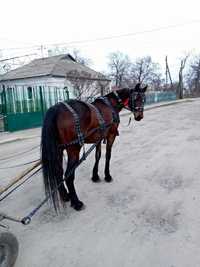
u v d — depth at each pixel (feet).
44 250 12.26
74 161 15.51
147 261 11.21
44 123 14.64
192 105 100.17
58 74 103.40
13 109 57.31
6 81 109.09
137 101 20.12
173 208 15.55
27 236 13.43
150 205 16.08
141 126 48.85
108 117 17.60
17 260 11.60
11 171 24.44
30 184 20.57
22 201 17.58
